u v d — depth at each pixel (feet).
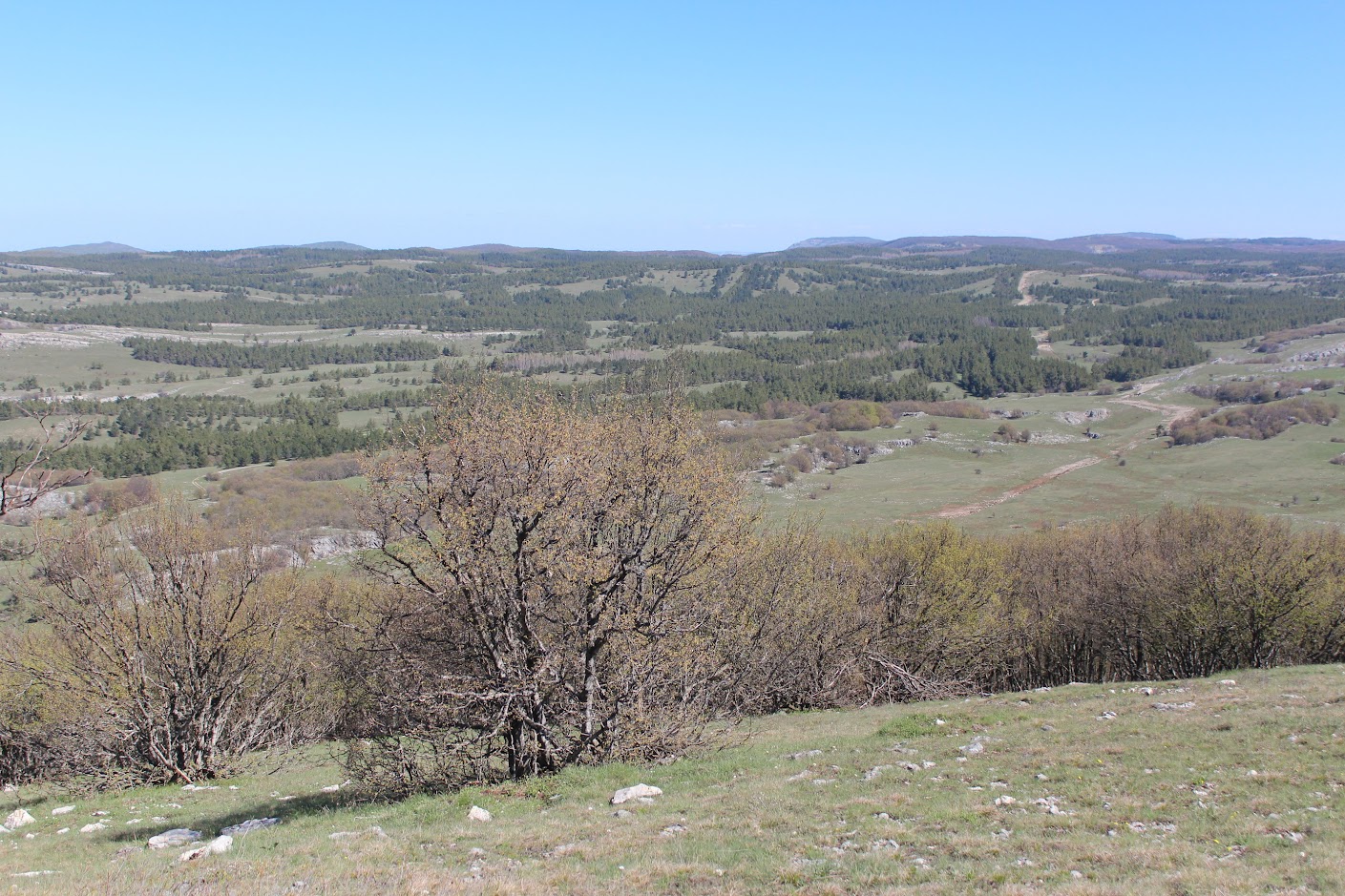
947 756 51.26
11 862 41.22
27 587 64.90
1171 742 48.80
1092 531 159.84
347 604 66.59
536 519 50.83
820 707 101.45
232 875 33.78
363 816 45.47
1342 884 26.96
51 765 72.59
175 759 67.51
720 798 43.57
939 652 116.78
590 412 56.54
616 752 52.49
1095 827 35.42
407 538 51.01
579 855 35.32
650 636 53.21
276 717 77.61
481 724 50.42
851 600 108.27
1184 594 122.83
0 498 26.07
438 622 51.83
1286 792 37.78
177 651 67.77
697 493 54.08
